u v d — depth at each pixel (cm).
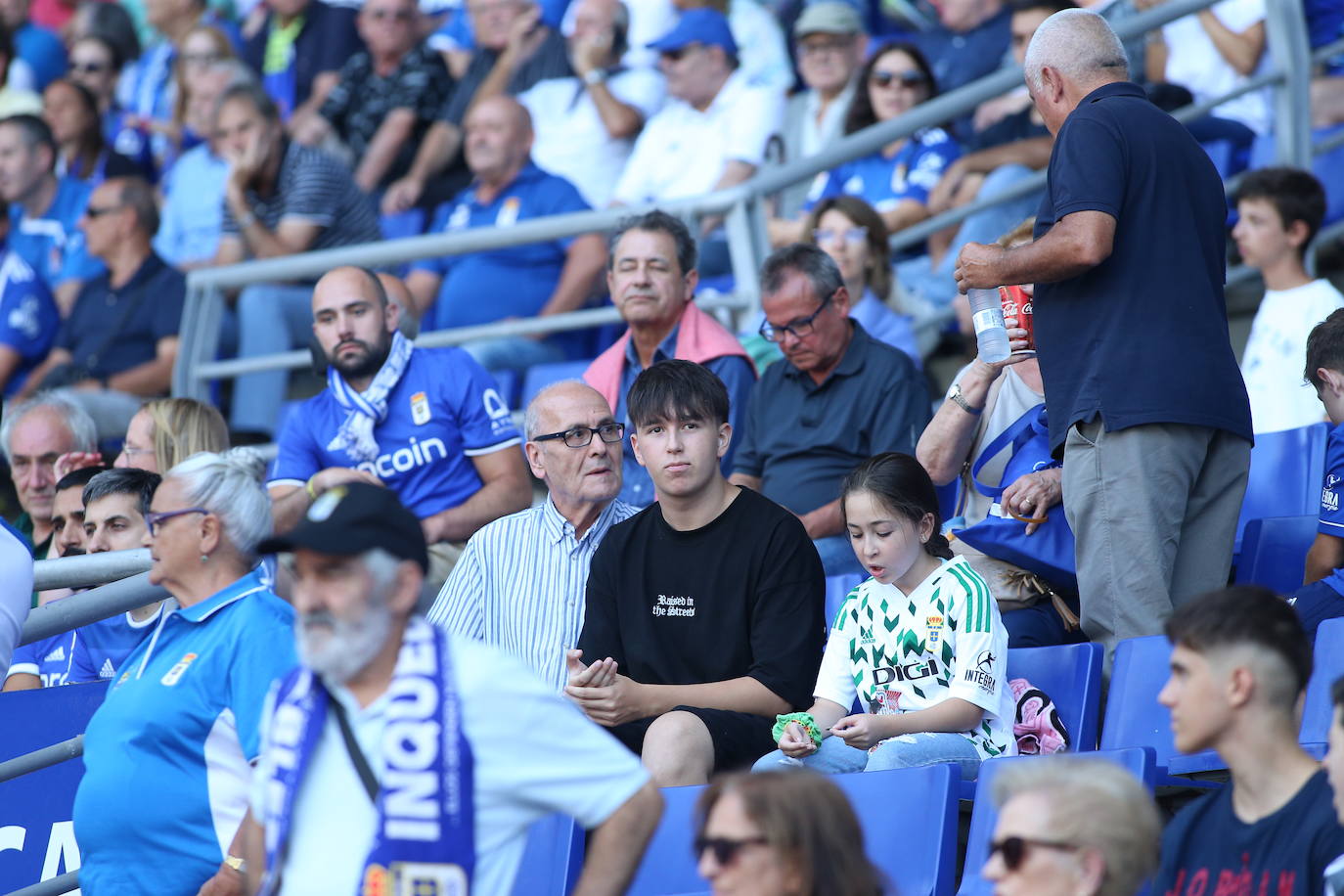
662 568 1512
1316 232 2136
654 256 2003
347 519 936
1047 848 871
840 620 1467
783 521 1501
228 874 1182
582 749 948
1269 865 932
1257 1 2636
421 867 909
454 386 1962
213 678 1249
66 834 1577
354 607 934
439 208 3159
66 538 1897
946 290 2538
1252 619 947
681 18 2909
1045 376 1479
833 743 1396
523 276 2789
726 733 1382
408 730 921
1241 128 2586
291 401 2997
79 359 2988
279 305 2914
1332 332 1539
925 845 1214
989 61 2859
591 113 3167
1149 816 884
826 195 2733
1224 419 1430
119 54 3888
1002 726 1385
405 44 3469
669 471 1488
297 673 968
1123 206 1434
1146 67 2728
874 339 1920
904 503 1413
